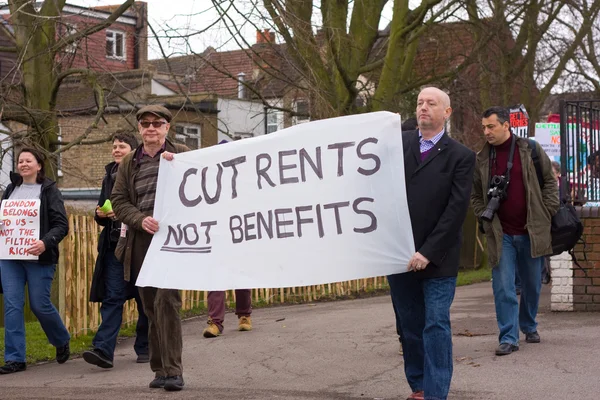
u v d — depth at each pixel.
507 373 7.61
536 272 8.89
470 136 28.14
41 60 16.05
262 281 6.76
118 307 8.70
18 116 15.26
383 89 20.22
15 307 8.80
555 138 15.58
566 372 7.58
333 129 6.55
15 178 9.01
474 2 21.70
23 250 8.71
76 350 10.09
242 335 10.75
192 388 7.49
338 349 9.33
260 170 6.82
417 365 6.45
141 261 7.39
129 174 7.39
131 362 9.17
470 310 12.34
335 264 6.50
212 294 10.81
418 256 6.02
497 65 26.03
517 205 8.62
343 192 6.48
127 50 23.09
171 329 7.27
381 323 11.20
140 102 17.23
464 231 24.16
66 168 16.23
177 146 7.52
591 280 11.33
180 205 7.09
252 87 17.50
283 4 15.70
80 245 11.15
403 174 6.28
